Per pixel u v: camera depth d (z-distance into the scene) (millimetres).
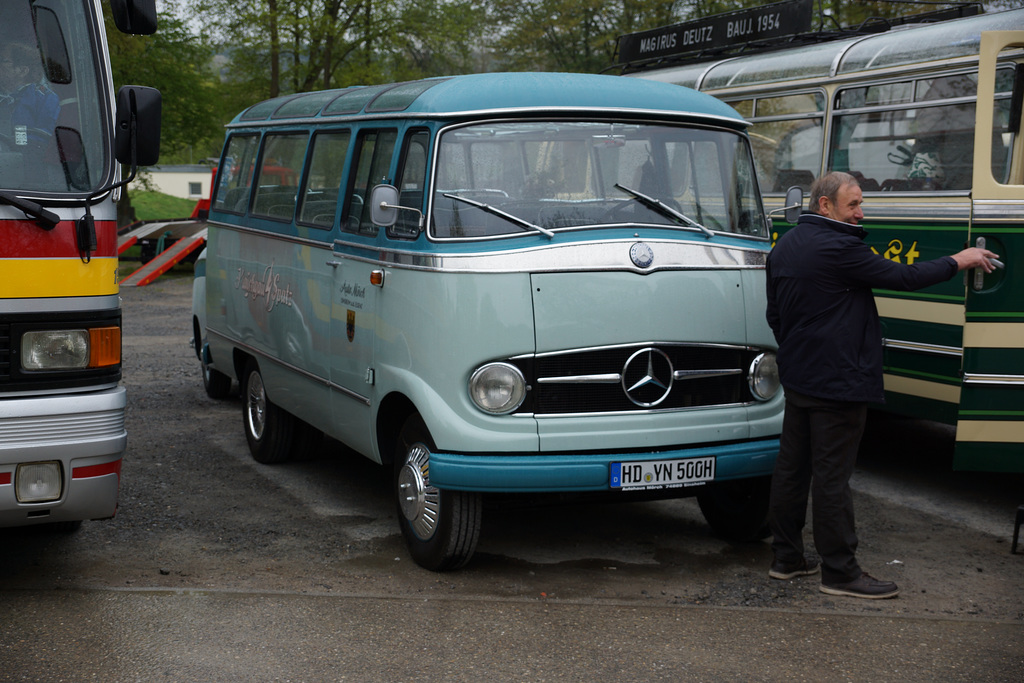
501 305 4926
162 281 24328
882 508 6660
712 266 5277
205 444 8258
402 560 5539
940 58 6918
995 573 5414
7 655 4215
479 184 5203
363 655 4285
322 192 6516
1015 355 5539
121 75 29750
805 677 4109
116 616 4641
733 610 4844
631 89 5590
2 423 4277
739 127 5766
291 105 7688
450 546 5141
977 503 6793
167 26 30141
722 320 5254
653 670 4168
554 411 5023
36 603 4773
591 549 5801
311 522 6211
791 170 8352
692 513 6570
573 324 4977
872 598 4988
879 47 7547
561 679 4082
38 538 5754
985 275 5520
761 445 5289
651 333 5090
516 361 4961
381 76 26203
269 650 4316
